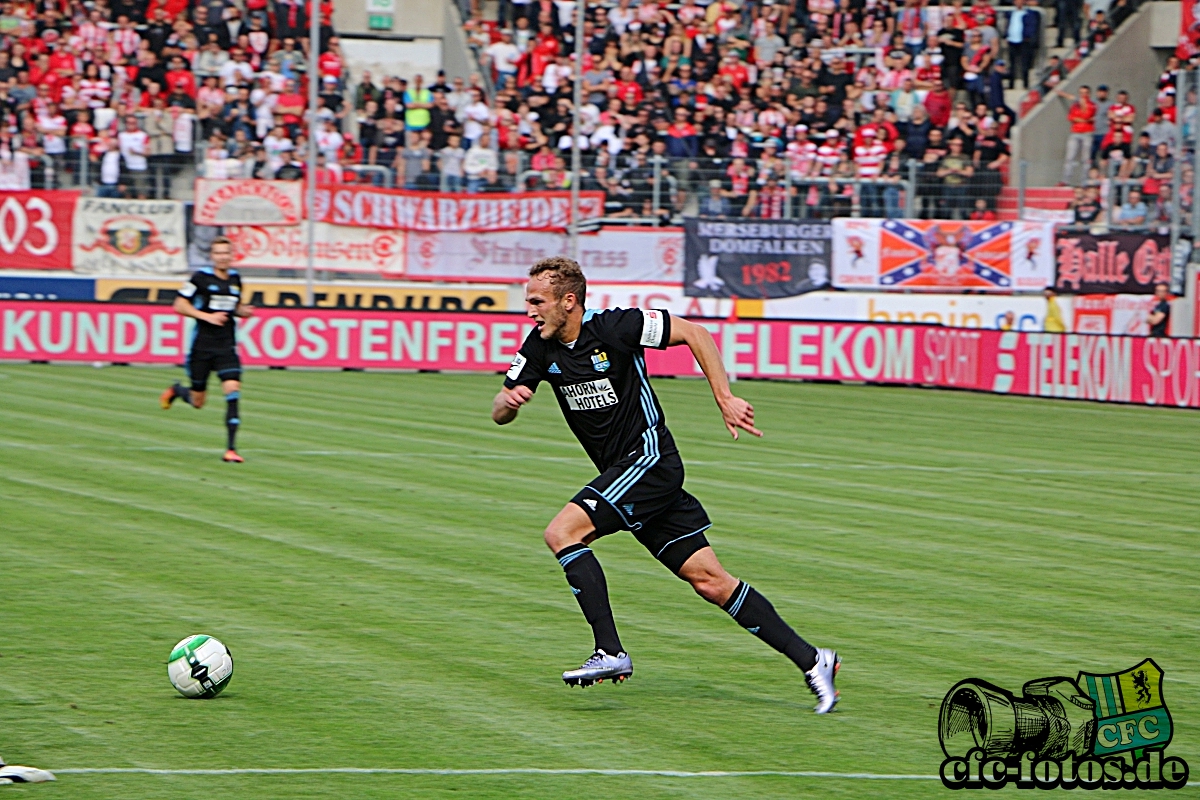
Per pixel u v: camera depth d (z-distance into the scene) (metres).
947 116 54.41
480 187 50.72
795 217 51.09
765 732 11.57
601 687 12.84
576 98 47.56
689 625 15.32
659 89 55.53
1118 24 59.06
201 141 50.50
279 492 23.30
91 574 16.98
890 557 19.22
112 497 22.41
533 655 13.88
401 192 49.75
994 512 23.16
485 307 50.81
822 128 55.31
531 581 17.19
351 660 13.53
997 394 44.69
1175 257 48.69
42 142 49.38
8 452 26.95
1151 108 55.81
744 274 50.34
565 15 57.78
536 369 12.27
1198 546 20.45
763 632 12.19
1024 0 58.66
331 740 11.11
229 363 27.08
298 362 47.00
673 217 51.19
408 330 47.41
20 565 17.39
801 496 24.38
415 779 10.21
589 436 12.27
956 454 30.53
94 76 52.06
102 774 10.21
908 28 58.09
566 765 10.62
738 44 57.66
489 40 58.44
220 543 19.03
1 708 11.80
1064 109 57.22
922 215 51.06
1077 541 20.70
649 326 11.95
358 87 53.44
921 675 13.40
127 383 40.81
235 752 10.77
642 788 10.12
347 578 17.11
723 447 30.83
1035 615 16.00
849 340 47.75
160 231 48.84
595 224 50.50
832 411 38.94
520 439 31.12
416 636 14.51
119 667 13.10
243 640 14.18
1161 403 41.34
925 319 50.66
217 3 54.78
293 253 49.41
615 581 17.53
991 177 51.09
